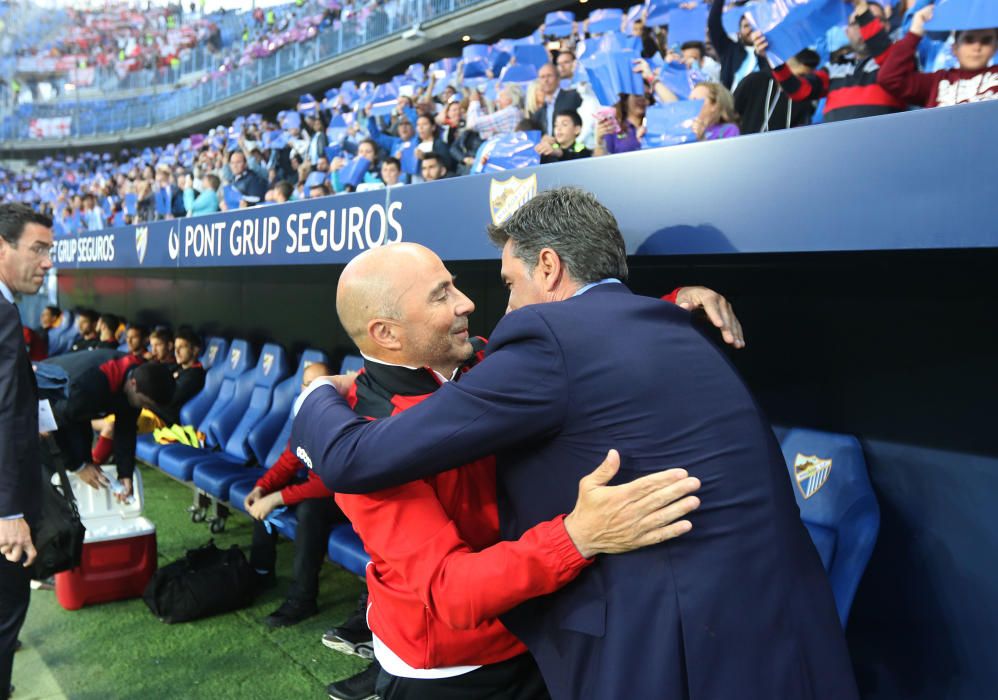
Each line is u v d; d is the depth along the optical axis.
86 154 16.48
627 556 0.89
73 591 2.79
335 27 9.85
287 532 2.79
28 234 1.83
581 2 6.56
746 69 2.89
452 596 0.91
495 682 1.09
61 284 8.66
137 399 2.54
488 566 0.89
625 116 2.97
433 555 0.94
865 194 1.11
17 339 1.73
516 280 1.09
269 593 2.96
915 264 1.72
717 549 0.87
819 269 1.92
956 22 1.96
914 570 1.73
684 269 2.28
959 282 1.65
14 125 18.56
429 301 1.03
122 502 2.80
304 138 7.92
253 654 2.45
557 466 0.93
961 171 1.01
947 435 1.68
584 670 0.91
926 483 1.72
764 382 2.07
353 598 2.89
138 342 5.55
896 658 1.74
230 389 4.38
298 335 4.41
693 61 3.57
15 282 1.85
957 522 1.67
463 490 1.07
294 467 2.62
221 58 13.89
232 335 5.14
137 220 10.12
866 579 1.81
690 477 0.85
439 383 1.10
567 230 1.03
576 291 1.04
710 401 0.91
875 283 1.80
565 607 0.93
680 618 0.85
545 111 4.18
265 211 2.99
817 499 1.76
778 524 0.90
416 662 1.07
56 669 2.36
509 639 1.08
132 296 6.79
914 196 1.06
